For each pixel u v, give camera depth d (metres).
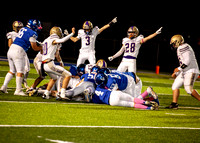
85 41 25.19
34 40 18.19
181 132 12.84
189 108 19.27
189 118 15.83
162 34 62.50
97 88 17.70
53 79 18.16
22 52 18.27
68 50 56.56
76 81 19.31
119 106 17.42
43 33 52.34
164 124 14.02
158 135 12.12
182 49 18.19
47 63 17.69
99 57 58.94
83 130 11.94
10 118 12.84
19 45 18.20
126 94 17.30
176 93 18.53
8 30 54.47
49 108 15.48
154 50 60.84
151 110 17.11
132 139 11.32
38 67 19.19
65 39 17.55
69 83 19.19
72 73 19.55
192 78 18.20
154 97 18.12
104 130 12.17
